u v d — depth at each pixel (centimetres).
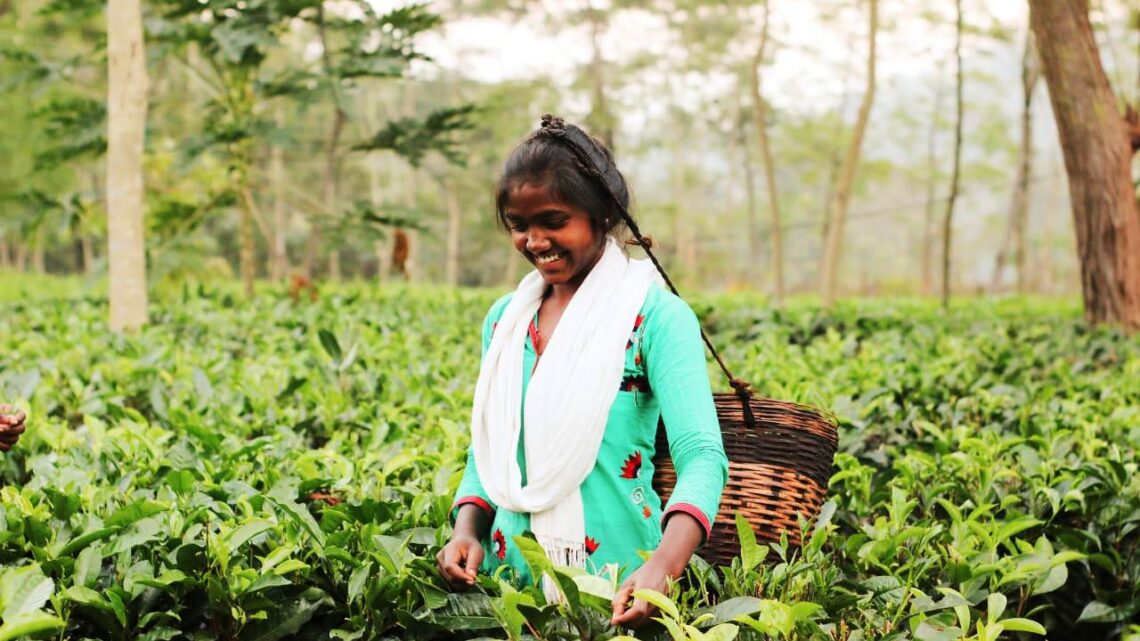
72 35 1853
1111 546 333
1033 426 429
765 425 272
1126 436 430
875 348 734
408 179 4019
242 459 359
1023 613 333
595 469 237
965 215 6731
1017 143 4222
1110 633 334
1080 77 966
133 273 813
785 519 269
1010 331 986
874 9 1470
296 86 1145
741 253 6228
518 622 223
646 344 238
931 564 281
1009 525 278
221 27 1088
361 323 850
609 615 214
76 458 348
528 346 247
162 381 525
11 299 1567
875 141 4853
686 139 4878
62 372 548
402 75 1123
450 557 240
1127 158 978
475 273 5062
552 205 231
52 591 223
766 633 230
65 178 2247
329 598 254
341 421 449
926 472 364
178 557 248
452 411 448
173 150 1220
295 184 3728
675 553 215
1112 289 981
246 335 795
